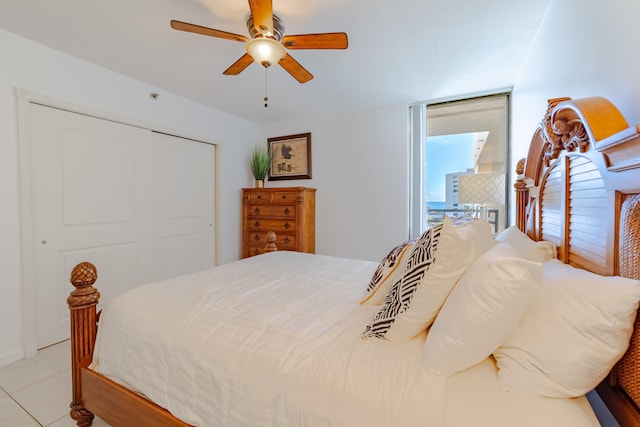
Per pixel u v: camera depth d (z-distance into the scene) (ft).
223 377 3.18
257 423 2.89
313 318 3.92
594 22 3.67
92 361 4.52
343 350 3.09
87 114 7.96
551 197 4.28
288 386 2.84
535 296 2.35
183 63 7.89
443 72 8.34
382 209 11.34
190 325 3.79
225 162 12.31
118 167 8.75
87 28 6.31
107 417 4.17
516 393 2.40
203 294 4.76
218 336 3.54
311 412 2.67
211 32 5.22
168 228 10.34
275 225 12.04
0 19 6.01
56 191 7.46
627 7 2.93
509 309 2.34
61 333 7.57
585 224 3.08
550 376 2.32
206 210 11.78
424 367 2.74
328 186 12.36
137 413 3.81
